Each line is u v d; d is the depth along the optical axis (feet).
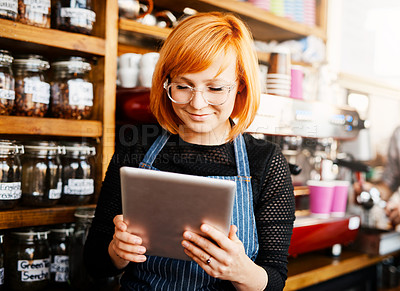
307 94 6.53
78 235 4.34
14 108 4.12
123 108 4.83
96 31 4.66
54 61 4.46
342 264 5.71
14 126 3.93
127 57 5.03
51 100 4.45
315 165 6.62
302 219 5.41
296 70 5.70
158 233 2.82
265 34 7.13
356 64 8.57
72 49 4.29
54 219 4.20
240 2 5.97
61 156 4.44
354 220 5.92
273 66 5.39
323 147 6.57
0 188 3.87
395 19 8.73
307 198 5.96
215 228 2.68
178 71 2.98
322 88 6.33
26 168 4.22
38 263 4.17
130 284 3.40
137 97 4.72
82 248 4.32
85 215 4.20
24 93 4.12
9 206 3.96
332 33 7.57
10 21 3.85
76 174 4.39
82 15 4.34
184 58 2.92
